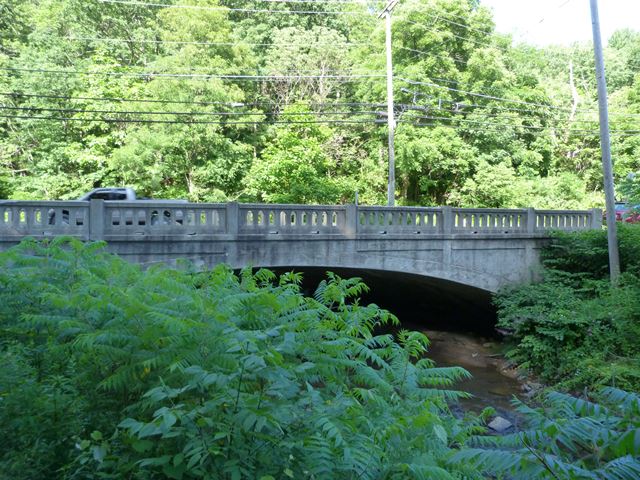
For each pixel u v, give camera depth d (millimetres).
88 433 3492
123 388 3725
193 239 12469
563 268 17531
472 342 17938
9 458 3109
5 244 10938
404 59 32625
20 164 30594
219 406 3104
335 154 33688
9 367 3744
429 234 15578
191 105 27578
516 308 15383
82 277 5285
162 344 3695
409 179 34875
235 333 3416
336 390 4324
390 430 3258
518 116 33906
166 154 28672
